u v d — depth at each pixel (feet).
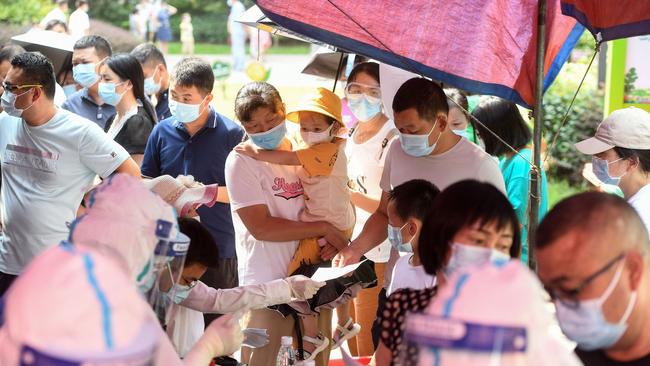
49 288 4.85
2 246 15.58
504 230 8.14
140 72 18.86
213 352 9.45
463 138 13.89
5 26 47.11
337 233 14.58
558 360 5.11
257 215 14.29
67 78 26.25
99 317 4.80
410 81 13.42
